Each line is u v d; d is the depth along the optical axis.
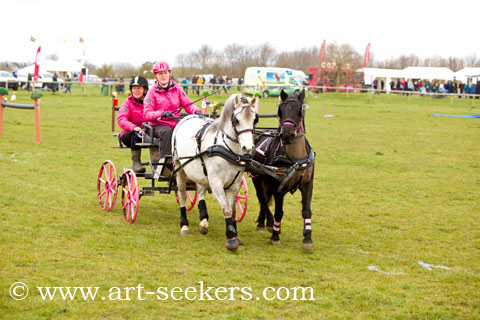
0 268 6.47
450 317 5.68
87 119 24.44
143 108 9.49
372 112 33.00
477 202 11.24
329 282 6.54
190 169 8.18
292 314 5.62
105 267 6.70
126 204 9.12
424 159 16.62
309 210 7.94
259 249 7.92
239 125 7.15
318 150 17.91
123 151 16.20
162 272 6.63
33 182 11.52
